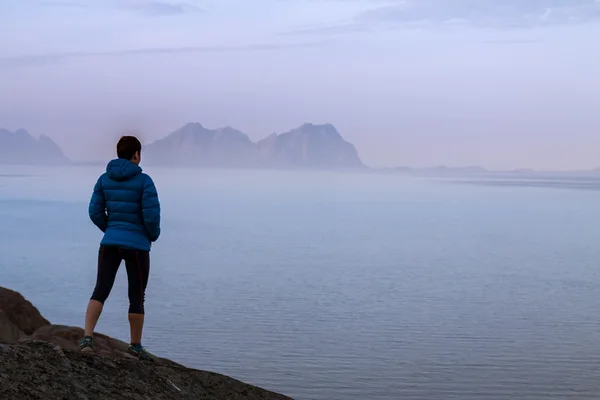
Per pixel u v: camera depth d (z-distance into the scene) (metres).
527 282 93.94
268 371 48.06
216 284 89.88
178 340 57.22
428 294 83.44
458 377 46.81
